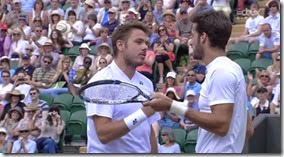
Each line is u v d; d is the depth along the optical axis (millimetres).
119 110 9664
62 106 25062
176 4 30469
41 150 22438
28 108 23062
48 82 26875
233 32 29938
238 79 9062
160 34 26844
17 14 32750
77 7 31328
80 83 26391
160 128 22250
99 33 29188
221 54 9219
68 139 24062
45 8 33375
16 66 29328
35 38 30156
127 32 9836
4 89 26047
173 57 26578
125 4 30562
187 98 22625
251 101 22594
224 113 8930
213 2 29281
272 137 10375
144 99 9531
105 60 25953
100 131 9477
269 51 26125
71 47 29469
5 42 31016
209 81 9102
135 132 9797
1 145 22609
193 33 9344
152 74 26094
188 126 22266
